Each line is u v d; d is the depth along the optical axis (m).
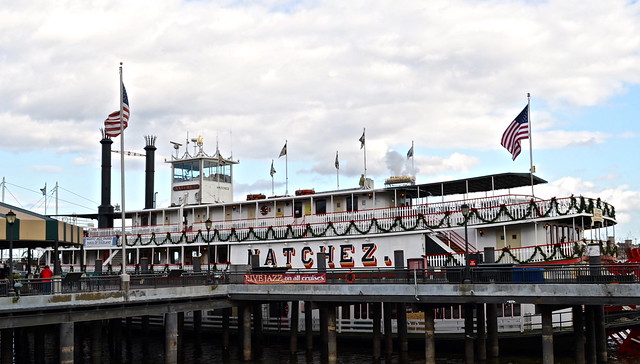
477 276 34.00
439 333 43.59
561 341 39.84
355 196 51.50
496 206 42.28
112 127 39.72
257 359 42.22
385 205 50.16
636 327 41.59
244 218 56.97
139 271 54.72
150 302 35.94
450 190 50.34
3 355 35.72
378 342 39.91
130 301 34.56
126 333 50.09
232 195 67.50
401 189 49.19
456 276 34.62
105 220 67.69
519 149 44.19
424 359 40.75
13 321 29.73
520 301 32.12
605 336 39.22
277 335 49.09
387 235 45.97
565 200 40.16
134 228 61.09
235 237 53.31
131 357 45.28
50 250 68.62
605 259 41.38
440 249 44.09
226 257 57.12
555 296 31.30
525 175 44.84
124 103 40.28
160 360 44.03
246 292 39.91
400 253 39.81
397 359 40.75
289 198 53.22
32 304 30.17
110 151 69.38
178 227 59.03
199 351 46.28
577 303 30.75
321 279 37.84
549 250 39.31
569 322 42.03
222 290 40.09
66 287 33.72
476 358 38.84
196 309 38.44
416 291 34.81
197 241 55.69
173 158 66.81
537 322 42.38
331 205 51.94
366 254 46.97
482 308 38.56
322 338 42.00
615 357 41.47
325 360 41.41
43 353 44.28
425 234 44.75
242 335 41.09
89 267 65.31
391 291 35.59
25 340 45.22
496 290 32.78
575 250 38.81
